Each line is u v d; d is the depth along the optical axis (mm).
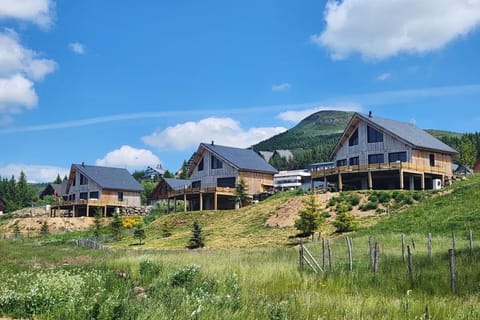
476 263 19031
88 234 60375
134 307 11148
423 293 15281
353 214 42094
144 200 95125
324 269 19906
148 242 46875
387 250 26328
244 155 68188
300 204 46750
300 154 153875
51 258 29281
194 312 10680
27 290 13555
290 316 11336
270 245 37125
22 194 106875
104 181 79750
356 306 12383
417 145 50625
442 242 28344
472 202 36594
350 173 51531
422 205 39344
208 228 49531
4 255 31062
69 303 11445
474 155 88062
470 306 12703
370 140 53938
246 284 16188
